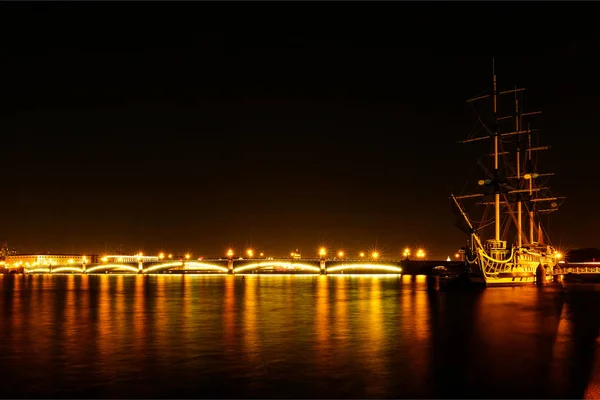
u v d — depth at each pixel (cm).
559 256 15638
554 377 3491
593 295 10562
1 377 3500
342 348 4409
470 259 12594
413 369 3675
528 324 5953
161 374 3553
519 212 14212
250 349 4375
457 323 6006
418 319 6406
